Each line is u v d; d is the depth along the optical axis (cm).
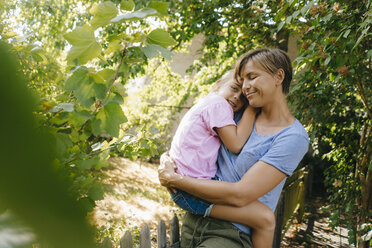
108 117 90
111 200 539
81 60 74
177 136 163
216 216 147
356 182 372
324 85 290
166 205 582
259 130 154
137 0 236
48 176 15
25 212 14
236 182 142
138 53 90
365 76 301
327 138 433
